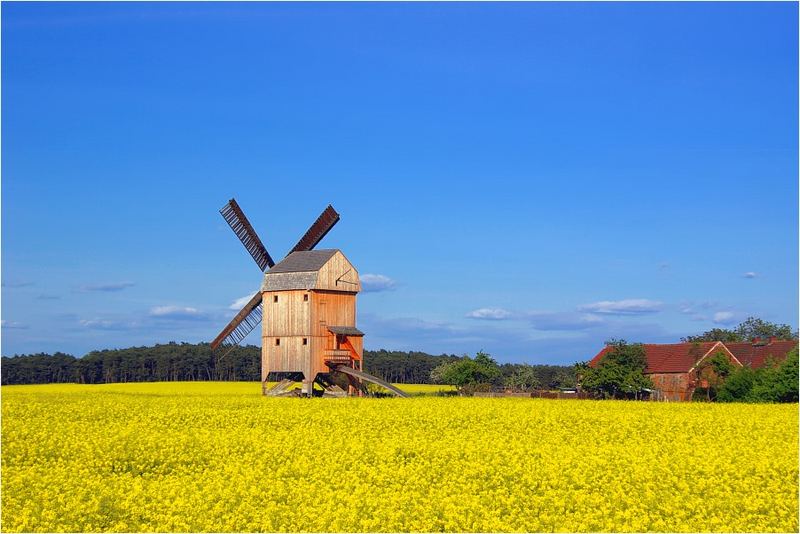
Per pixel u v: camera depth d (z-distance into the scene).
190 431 41.53
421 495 28.16
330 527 24.36
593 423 45.12
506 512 26.62
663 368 85.25
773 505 27.27
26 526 24.70
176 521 24.75
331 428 42.81
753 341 91.88
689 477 31.30
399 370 159.12
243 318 75.12
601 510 26.03
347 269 70.12
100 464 33.41
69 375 147.88
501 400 61.12
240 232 75.62
